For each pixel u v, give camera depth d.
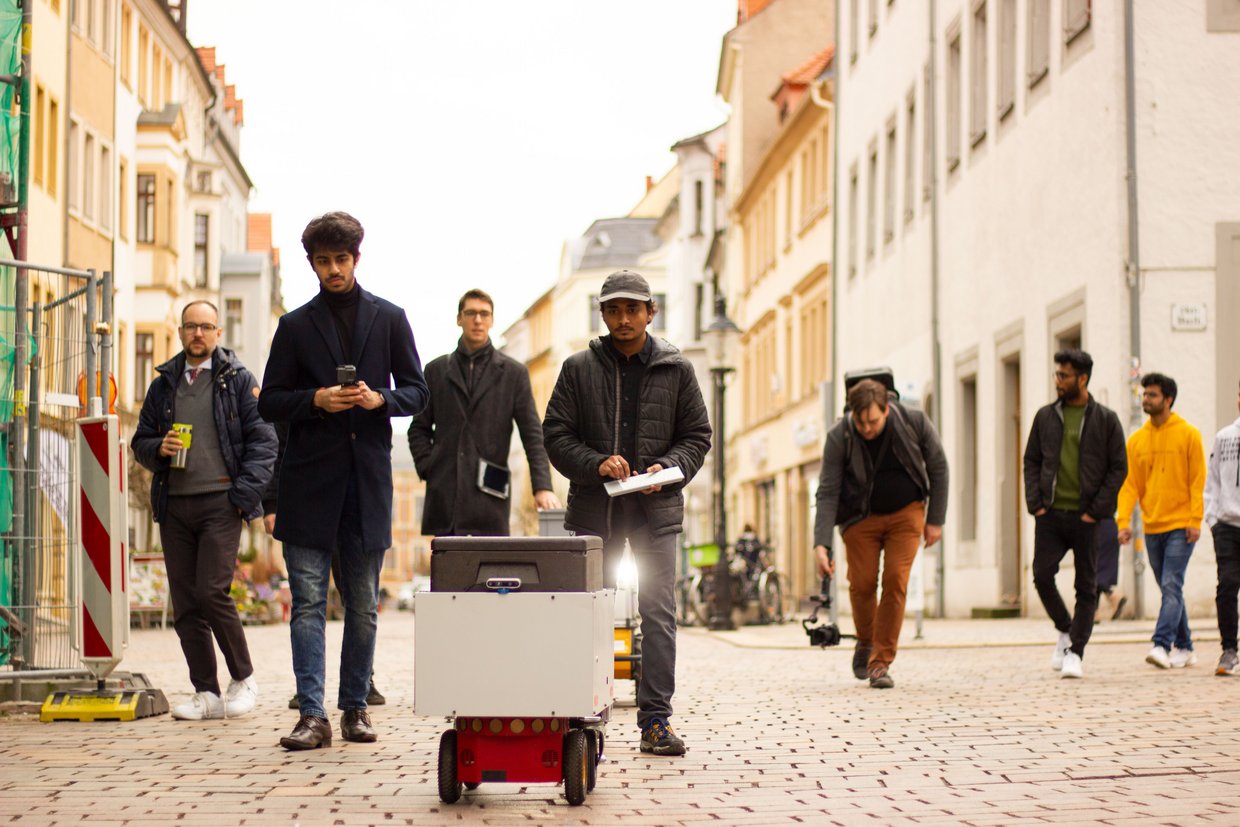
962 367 28.88
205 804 7.26
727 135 63.31
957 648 17.53
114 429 10.80
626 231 112.62
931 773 8.09
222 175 74.94
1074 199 22.84
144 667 16.66
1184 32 21.20
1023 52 25.31
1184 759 8.42
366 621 9.27
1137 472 14.08
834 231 40.78
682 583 32.66
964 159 28.78
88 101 38.94
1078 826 6.61
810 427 43.72
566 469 8.88
